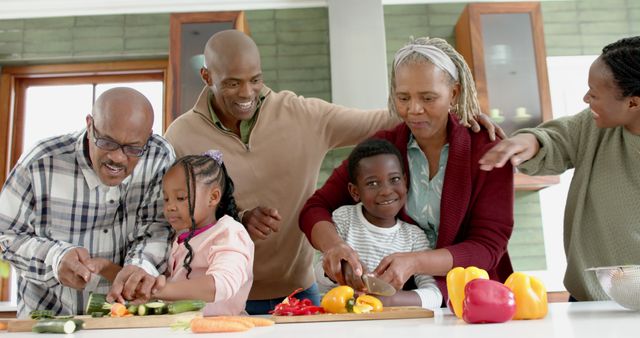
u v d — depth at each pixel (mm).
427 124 1306
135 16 3361
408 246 1382
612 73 1188
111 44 3334
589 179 1335
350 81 3098
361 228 1409
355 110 1783
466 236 1363
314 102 1825
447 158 1362
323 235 1306
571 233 1377
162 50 3324
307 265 1854
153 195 1437
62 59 3342
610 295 932
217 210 1467
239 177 1732
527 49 3084
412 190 1423
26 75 3396
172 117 2941
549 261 3229
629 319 820
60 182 1377
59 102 3420
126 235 1442
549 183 3023
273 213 1456
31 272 1287
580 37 3414
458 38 3314
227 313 1287
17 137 3367
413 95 1282
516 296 883
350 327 832
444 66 1286
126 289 1067
